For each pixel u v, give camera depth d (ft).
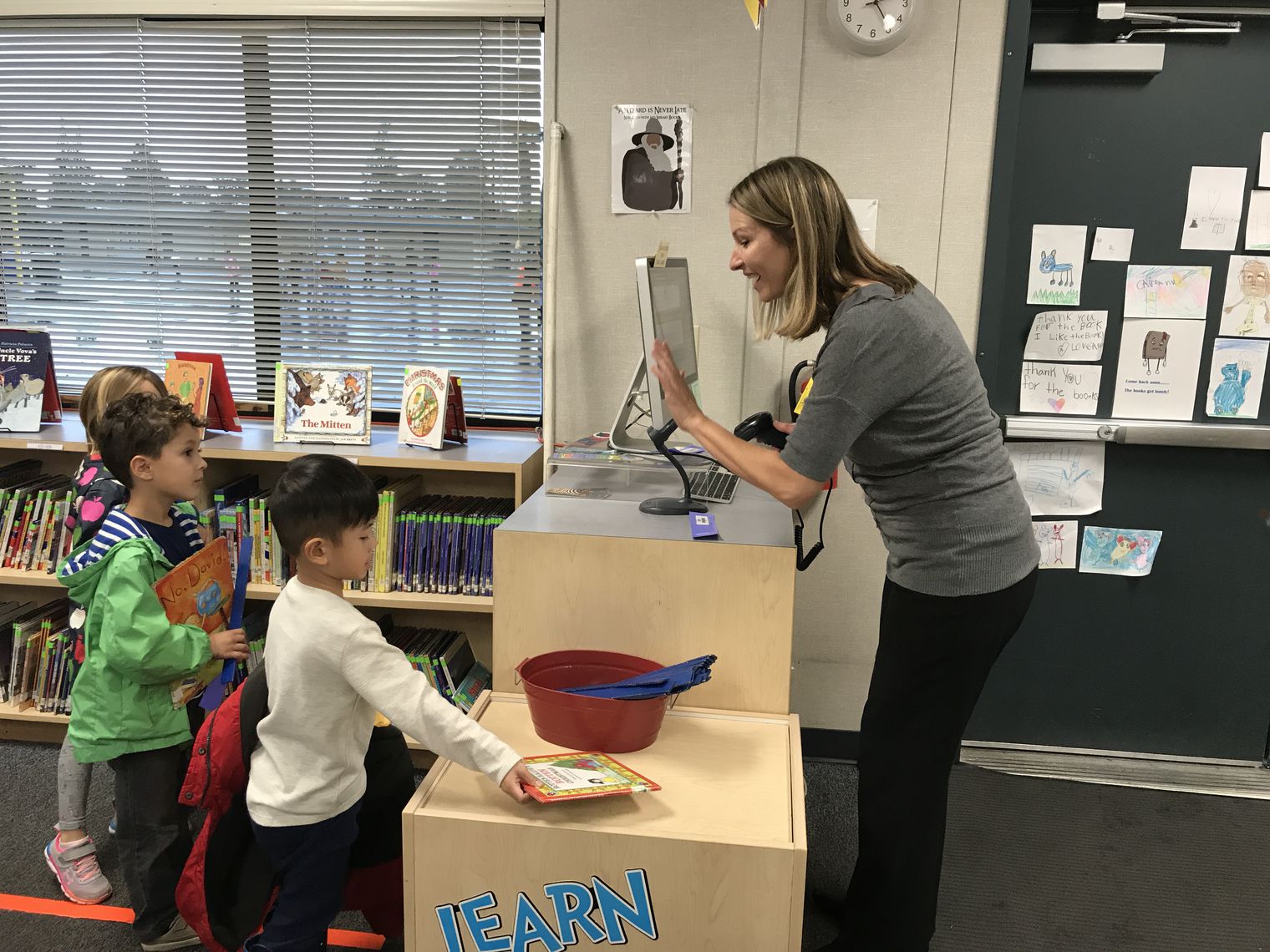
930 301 4.96
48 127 9.18
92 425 6.88
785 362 8.29
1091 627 8.77
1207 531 8.48
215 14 8.59
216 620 5.97
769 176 4.97
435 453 8.11
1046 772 8.64
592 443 7.68
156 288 9.46
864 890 5.63
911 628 5.19
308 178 9.02
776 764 4.95
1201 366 8.21
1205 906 6.82
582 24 7.95
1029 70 7.79
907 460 4.98
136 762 5.76
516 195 8.83
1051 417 8.41
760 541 5.38
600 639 5.59
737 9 7.76
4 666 8.43
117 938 6.23
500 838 4.41
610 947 4.47
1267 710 8.74
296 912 5.00
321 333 9.39
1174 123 7.85
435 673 8.11
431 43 8.54
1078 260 8.14
